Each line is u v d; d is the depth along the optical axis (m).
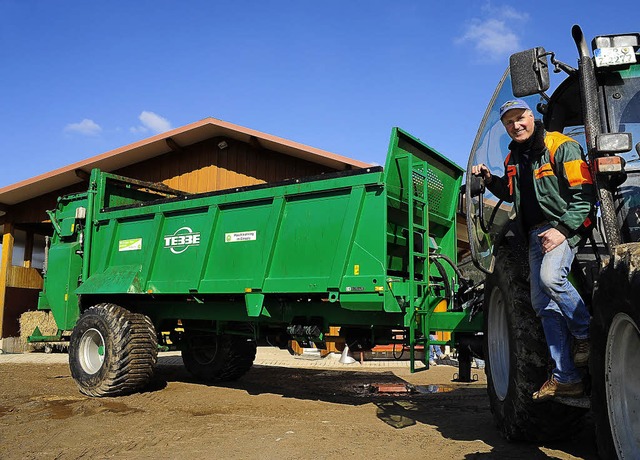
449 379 9.42
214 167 16.14
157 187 9.55
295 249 6.46
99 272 8.35
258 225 6.79
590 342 3.23
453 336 6.00
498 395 4.88
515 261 4.55
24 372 10.52
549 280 3.36
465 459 4.18
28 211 17.72
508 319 4.47
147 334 7.67
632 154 3.56
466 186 4.86
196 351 9.34
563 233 3.35
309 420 5.75
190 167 16.42
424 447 4.57
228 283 6.91
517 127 3.61
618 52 3.51
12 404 6.94
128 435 5.18
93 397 7.48
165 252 7.66
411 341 5.89
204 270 7.20
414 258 6.46
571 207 3.34
